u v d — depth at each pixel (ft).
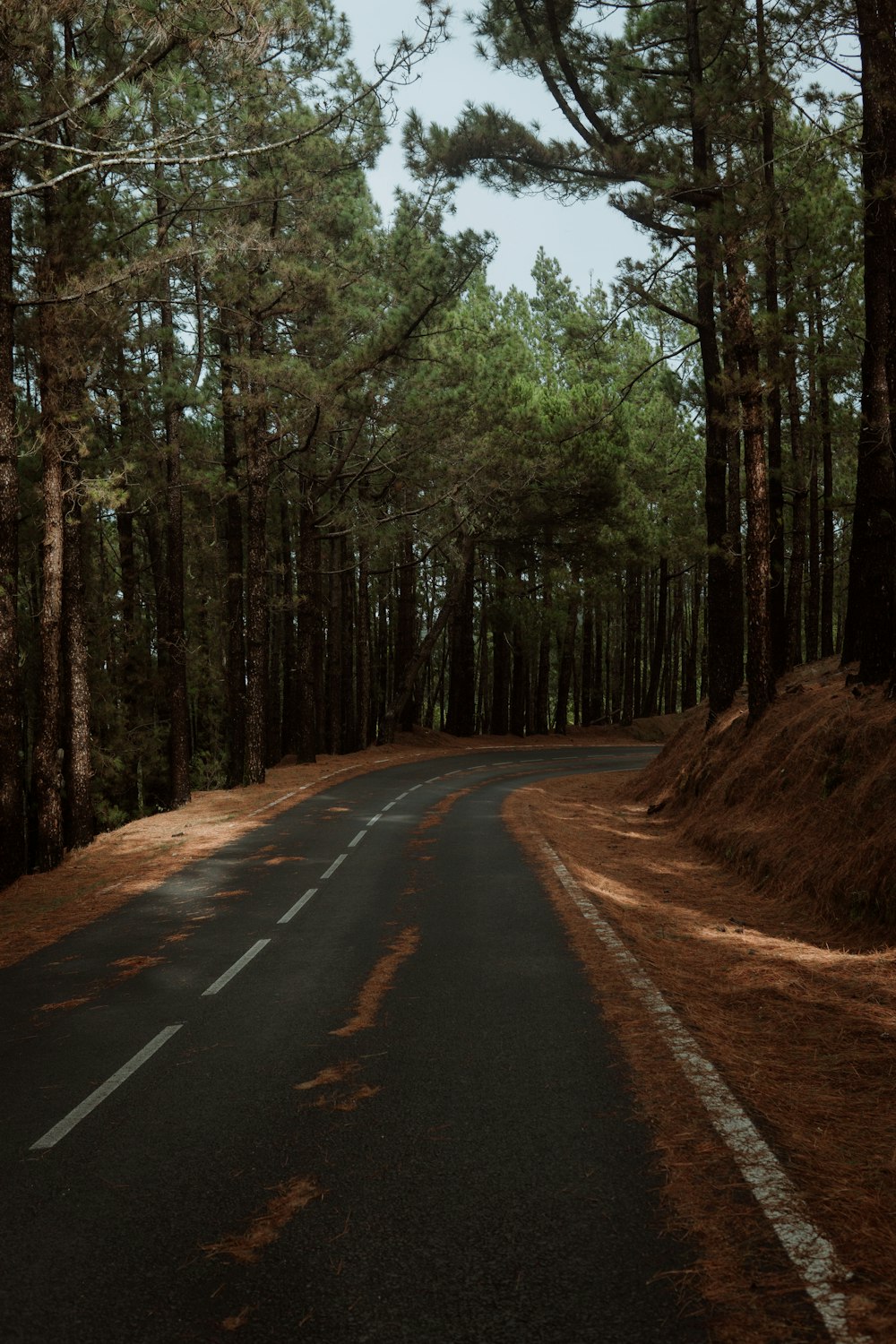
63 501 61.98
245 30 33.99
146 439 84.84
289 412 85.05
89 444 75.05
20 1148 16.20
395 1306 11.09
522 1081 18.11
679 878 41.22
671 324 160.86
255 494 86.94
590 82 63.16
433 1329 10.64
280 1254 12.31
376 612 172.45
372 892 40.11
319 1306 11.14
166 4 33.40
